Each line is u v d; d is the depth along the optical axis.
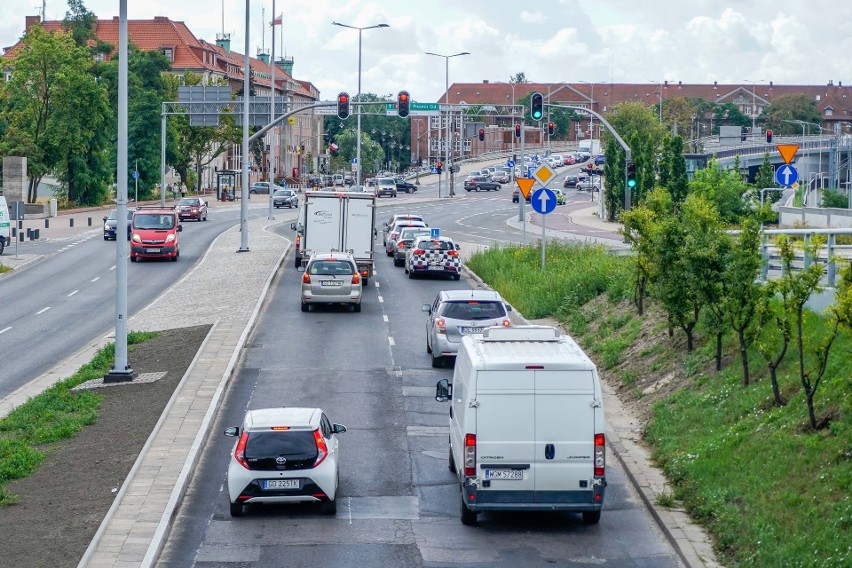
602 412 21.66
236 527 22.53
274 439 22.92
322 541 21.66
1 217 84.06
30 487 25.84
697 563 20.11
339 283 52.06
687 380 32.41
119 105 38.19
